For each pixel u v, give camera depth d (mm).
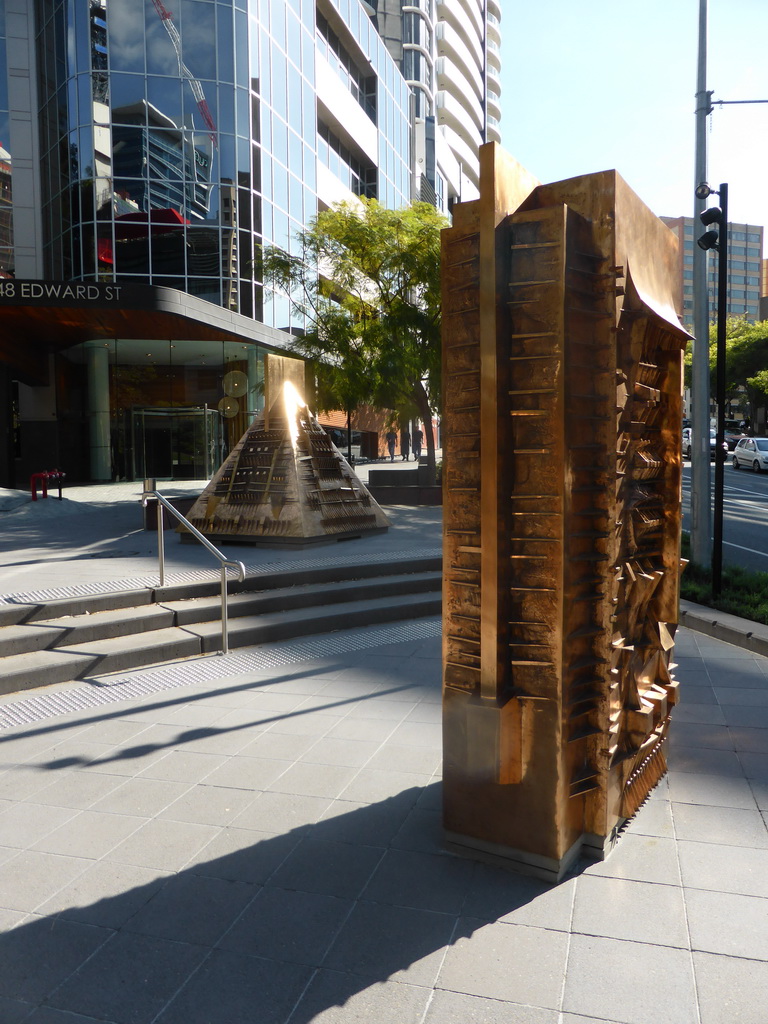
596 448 3131
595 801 3283
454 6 72375
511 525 3076
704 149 9523
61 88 27094
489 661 3066
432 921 2898
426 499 17812
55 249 28406
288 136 31359
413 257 18219
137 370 28766
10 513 15477
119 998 2521
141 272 26719
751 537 15320
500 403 2957
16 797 4020
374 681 5957
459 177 77125
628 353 3338
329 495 11391
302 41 32875
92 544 11125
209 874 3248
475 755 3176
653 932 2812
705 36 9453
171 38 26547
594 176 3061
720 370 7840
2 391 24016
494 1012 2422
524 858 3199
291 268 20562
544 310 2941
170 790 4078
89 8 25875
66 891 3133
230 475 11273
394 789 4051
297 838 3543
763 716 5148
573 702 3104
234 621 7328
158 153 26672
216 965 2674
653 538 3951
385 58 46000
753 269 175000
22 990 2566
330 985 2561
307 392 19938
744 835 3541
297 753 4559
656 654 4047
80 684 5879
